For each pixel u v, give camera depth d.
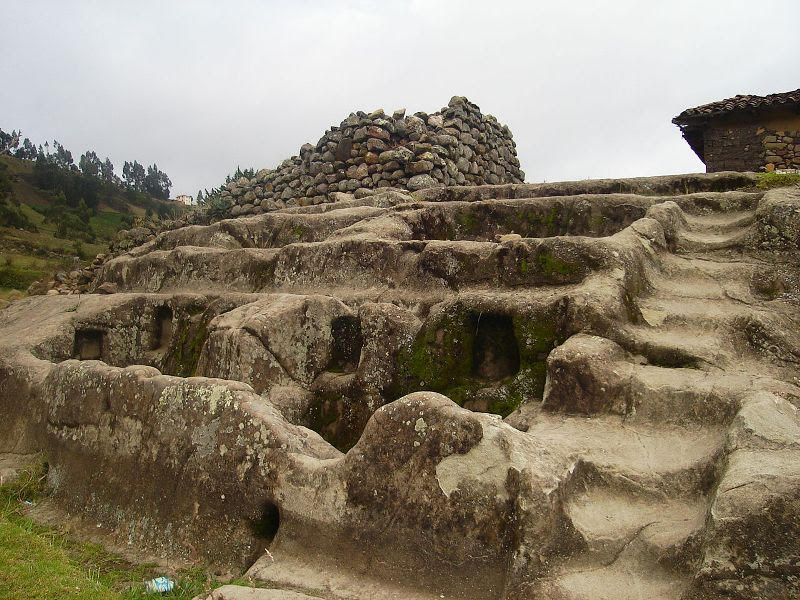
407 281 6.27
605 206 6.72
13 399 6.19
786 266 5.16
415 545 3.16
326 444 4.12
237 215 15.64
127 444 4.60
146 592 3.58
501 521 2.96
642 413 3.86
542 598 2.71
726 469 2.89
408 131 13.66
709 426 3.68
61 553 4.02
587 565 2.90
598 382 4.00
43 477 5.27
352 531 3.37
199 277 8.45
